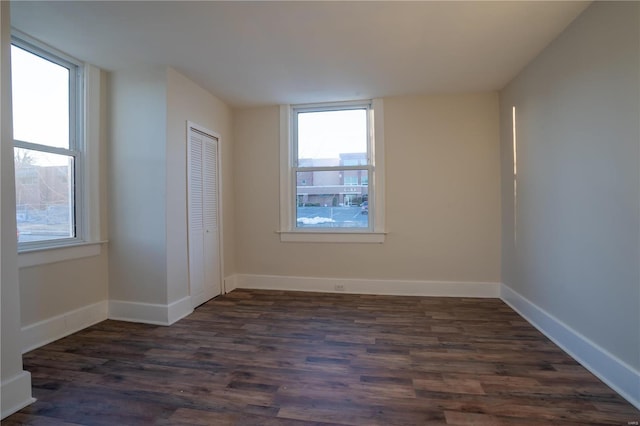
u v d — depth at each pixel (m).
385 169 3.79
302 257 4.00
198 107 3.37
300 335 2.61
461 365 2.10
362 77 3.17
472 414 1.60
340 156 3.98
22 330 2.32
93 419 1.58
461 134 3.64
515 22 2.22
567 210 2.29
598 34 1.95
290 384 1.89
